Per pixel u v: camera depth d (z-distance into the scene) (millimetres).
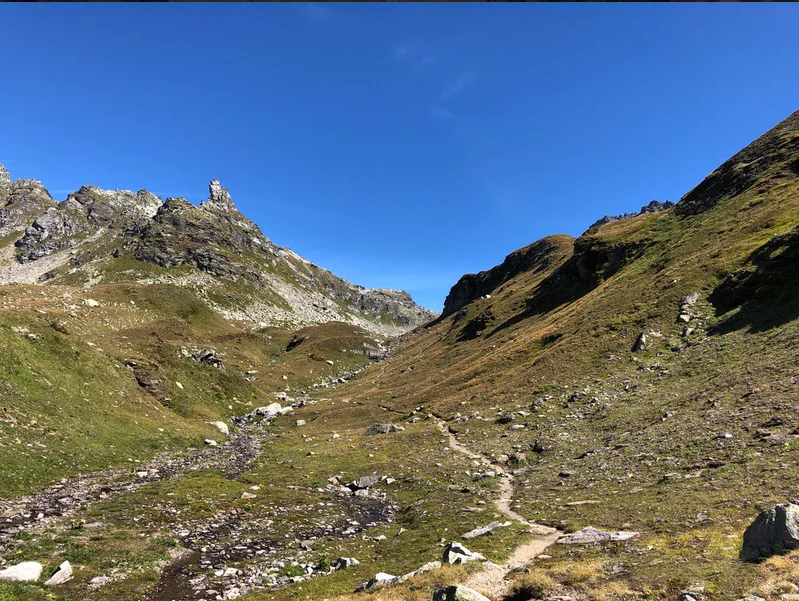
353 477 40719
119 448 40281
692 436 29641
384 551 23422
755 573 12227
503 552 18922
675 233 92438
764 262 53625
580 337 67688
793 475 19312
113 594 17312
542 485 31031
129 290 136500
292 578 19906
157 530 24328
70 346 50844
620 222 132875
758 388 32500
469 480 36438
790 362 34156
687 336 53031
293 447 56094
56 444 34938
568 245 176125
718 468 23453
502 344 101438
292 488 36562
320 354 160500
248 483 37156
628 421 39188
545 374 61594
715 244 71375
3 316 47469
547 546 19359
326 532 26953
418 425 62531
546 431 44812
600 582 14039
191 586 18750
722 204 87812
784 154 85062
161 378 63031
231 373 85938
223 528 26141
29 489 27906
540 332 84750
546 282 129250
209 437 54594
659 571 13812
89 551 20281
